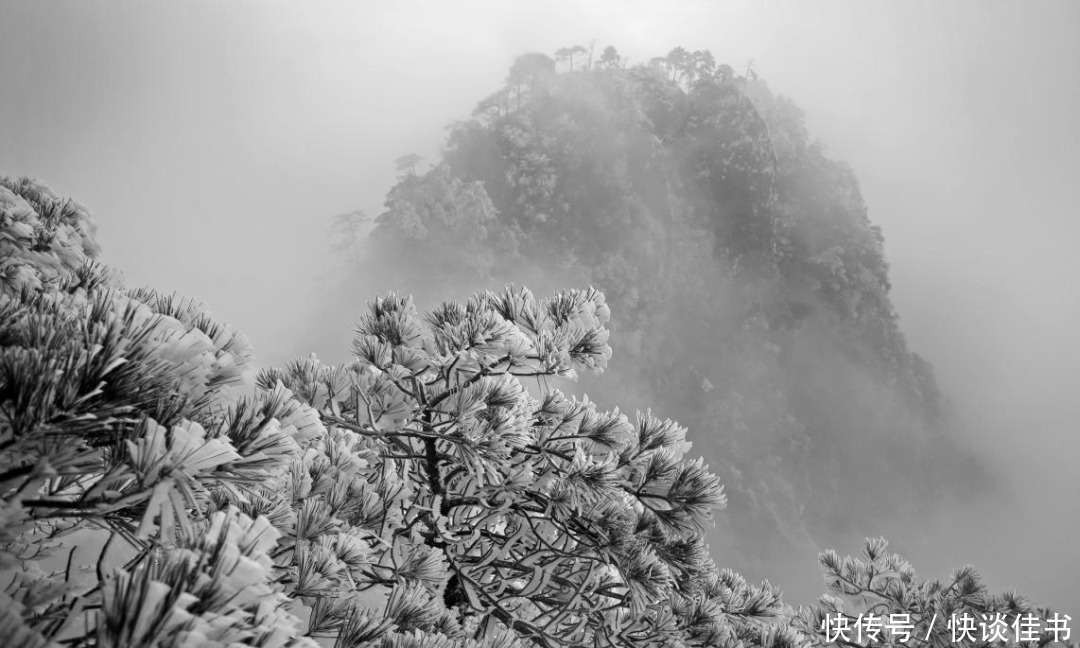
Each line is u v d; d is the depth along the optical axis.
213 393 1.12
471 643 2.38
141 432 0.98
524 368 3.55
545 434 3.68
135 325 1.05
